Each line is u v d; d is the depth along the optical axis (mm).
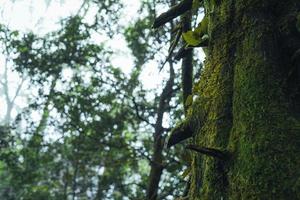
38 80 12609
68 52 12422
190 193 1719
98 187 13234
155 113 12055
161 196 10375
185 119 1824
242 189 1416
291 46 1620
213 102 1694
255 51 1648
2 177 16688
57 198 14523
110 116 12461
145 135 12312
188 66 3199
